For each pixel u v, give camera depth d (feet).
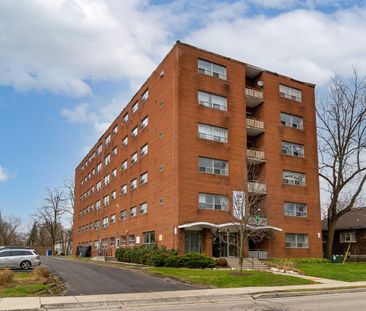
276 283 69.21
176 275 76.18
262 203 124.77
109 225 179.52
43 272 69.97
